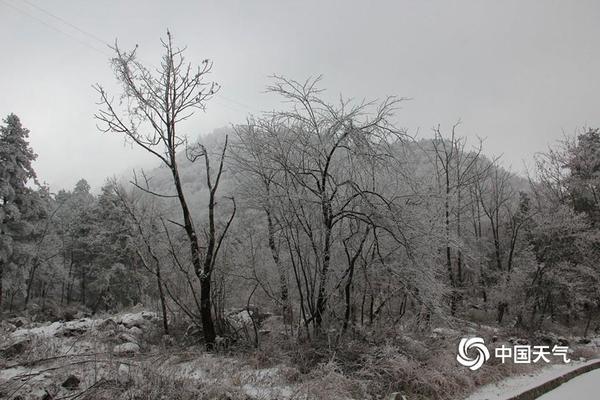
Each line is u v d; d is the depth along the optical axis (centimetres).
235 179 1356
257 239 1350
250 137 1227
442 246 1252
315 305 1198
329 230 1102
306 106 1142
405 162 1188
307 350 988
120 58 1103
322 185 1107
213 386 747
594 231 2334
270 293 1287
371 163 1121
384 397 839
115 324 1241
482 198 2980
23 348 919
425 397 862
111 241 3203
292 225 1149
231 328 1193
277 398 754
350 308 1220
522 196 3139
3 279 3189
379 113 1130
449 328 1315
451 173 2695
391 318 1210
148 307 1652
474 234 2778
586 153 3108
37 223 3616
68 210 5109
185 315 1316
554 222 2195
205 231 1235
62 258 4709
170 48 1111
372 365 922
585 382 1124
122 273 3127
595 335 2348
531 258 2231
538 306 2261
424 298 1142
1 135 3231
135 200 1577
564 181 3128
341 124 1109
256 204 1290
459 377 962
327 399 765
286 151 1155
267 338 1116
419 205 1194
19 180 3269
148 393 697
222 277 1216
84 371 779
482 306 2405
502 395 920
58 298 4694
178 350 1041
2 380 714
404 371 908
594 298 2388
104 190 3341
